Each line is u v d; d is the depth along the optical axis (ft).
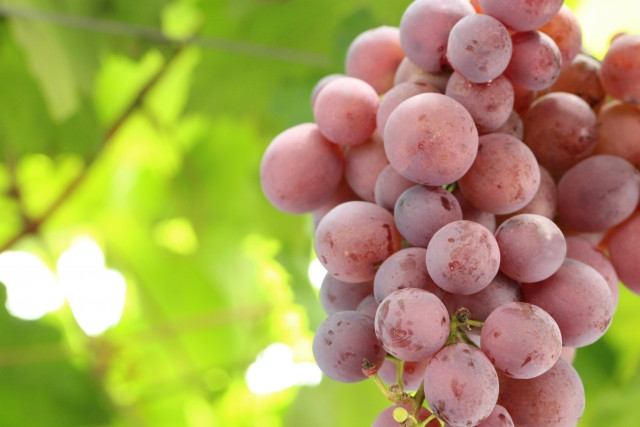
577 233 1.45
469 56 1.33
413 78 1.42
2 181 2.50
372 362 1.34
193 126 2.67
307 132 1.47
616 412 2.16
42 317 2.67
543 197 1.42
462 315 1.31
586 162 1.42
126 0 2.21
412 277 1.32
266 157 1.47
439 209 1.33
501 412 1.30
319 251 1.37
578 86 1.48
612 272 1.41
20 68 2.26
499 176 1.35
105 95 2.52
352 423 2.51
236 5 2.27
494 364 1.29
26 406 2.63
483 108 1.36
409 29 1.39
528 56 1.37
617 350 2.19
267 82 2.44
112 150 2.68
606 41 2.24
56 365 2.67
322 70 2.38
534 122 1.44
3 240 2.61
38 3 2.16
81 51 2.23
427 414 1.32
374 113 1.44
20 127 2.34
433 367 1.27
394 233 1.37
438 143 1.31
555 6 1.35
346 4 2.27
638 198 1.42
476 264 1.29
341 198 1.50
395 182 1.39
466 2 1.40
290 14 2.29
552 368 1.33
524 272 1.32
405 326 1.27
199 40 2.35
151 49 2.33
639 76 1.44
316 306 2.54
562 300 1.33
